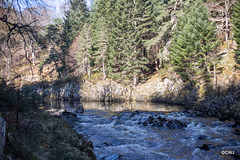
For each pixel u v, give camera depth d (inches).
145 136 416.5
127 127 508.4
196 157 291.6
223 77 970.7
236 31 924.6
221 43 1134.4
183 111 761.0
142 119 608.1
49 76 1797.5
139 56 1641.2
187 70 1132.5
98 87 1563.7
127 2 1617.9
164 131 462.0
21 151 151.2
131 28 1541.6
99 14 1952.5
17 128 196.5
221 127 496.4
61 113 617.6
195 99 1018.7
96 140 380.5
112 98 1483.8
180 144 357.1
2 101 252.5
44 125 256.8
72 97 1660.9
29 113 270.7
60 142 216.7
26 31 230.7
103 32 1670.8
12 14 219.1
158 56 1432.1
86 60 1822.1
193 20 1037.2
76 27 1772.9
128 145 350.3
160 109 901.2
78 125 530.3
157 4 1649.9
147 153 306.5
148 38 1731.1
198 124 536.7
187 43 1055.6
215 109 749.9
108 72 1800.0
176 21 1412.4
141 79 1585.9
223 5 1222.3
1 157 119.3
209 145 340.2
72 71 2038.6
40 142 195.3
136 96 1437.0
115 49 1660.9
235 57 1000.9
